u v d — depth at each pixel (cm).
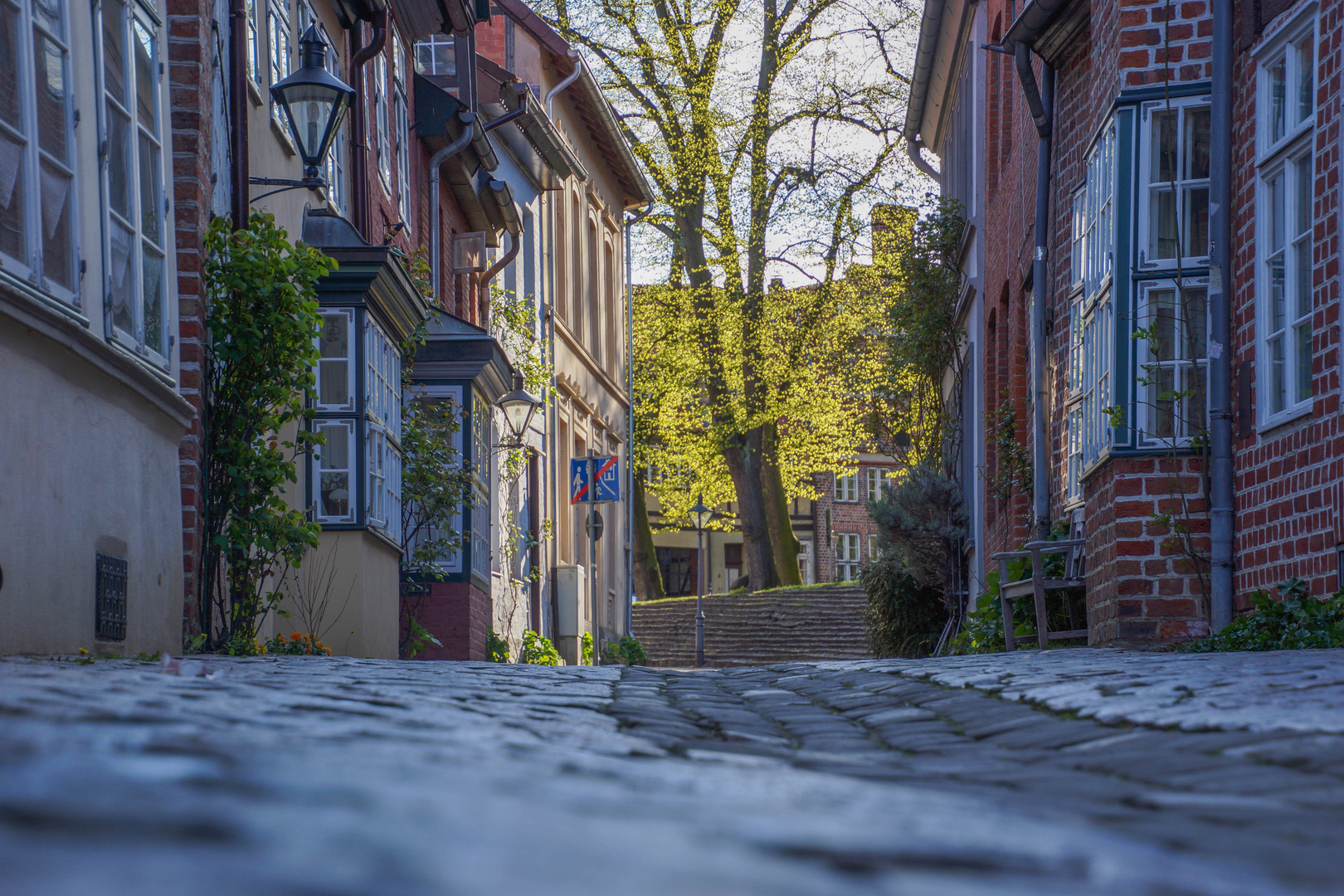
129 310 813
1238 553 1080
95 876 101
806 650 3228
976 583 1972
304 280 1012
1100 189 1242
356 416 1218
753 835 173
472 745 334
